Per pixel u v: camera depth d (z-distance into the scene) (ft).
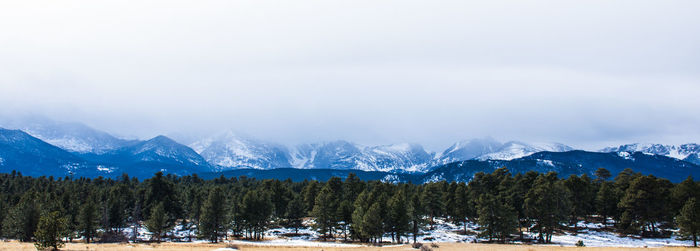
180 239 369.09
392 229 320.70
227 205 352.69
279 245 278.05
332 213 349.41
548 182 350.84
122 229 411.95
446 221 464.24
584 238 342.64
